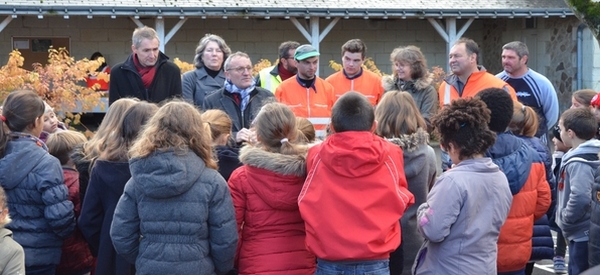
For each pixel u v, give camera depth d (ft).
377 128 12.56
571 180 13.55
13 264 10.69
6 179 12.11
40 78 32.53
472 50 17.87
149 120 11.15
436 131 11.80
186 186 10.43
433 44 59.57
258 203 11.34
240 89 17.01
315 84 18.99
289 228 11.40
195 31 54.44
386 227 10.46
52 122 15.92
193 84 19.81
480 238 10.87
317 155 10.84
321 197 10.55
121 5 45.57
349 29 57.77
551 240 13.78
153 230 10.59
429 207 10.93
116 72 17.81
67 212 12.28
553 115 19.70
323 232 10.46
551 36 53.72
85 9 44.50
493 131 12.21
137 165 10.45
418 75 18.75
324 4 49.55
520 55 19.66
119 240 10.78
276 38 56.03
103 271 11.94
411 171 12.28
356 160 10.44
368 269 10.58
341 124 10.79
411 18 54.60
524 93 19.81
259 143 11.67
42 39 51.39
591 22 29.66
